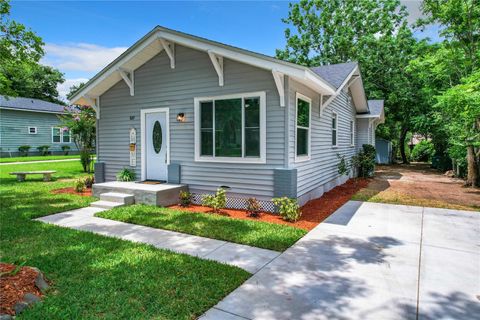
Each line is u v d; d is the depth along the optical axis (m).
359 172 13.77
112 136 8.86
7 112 22.08
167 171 7.77
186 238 4.73
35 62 8.87
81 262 3.64
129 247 4.21
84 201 7.38
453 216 6.20
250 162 6.56
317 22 23.33
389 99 19.12
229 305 2.77
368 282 3.25
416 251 4.19
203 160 7.19
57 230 4.96
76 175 12.84
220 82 6.81
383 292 3.03
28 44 8.37
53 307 2.62
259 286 3.15
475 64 9.83
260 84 6.36
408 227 5.39
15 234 4.71
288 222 5.67
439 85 13.43
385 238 4.77
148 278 3.23
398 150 26.27
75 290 2.95
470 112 7.79
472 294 3.00
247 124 6.58
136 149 8.41
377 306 2.77
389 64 19.56
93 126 13.62
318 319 2.55
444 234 4.97
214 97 6.95
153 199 6.88
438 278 3.36
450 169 15.76
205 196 6.80
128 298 2.82
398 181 12.09
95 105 9.02
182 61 7.38
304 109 7.25
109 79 8.29
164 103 7.76
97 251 4.02
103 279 3.19
